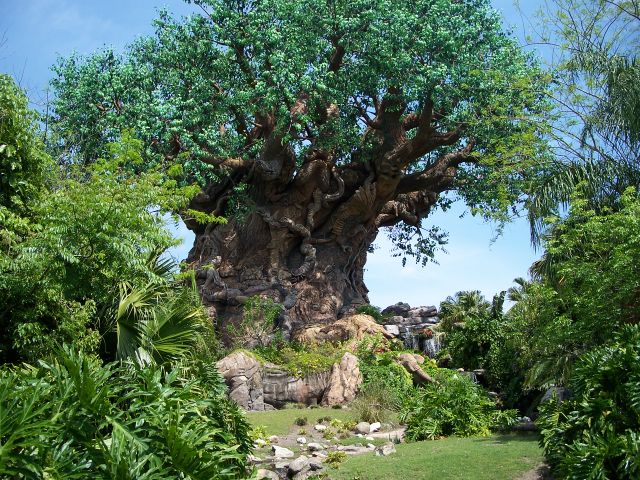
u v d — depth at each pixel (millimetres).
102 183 13555
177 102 30844
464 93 30094
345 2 30516
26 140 13016
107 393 6980
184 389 7945
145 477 6520
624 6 19891
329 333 30375
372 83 31719
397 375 24891
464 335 29000
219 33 31266
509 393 24594
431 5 30859
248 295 32719
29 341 11570
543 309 16562
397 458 15344
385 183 34000
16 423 5957
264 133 32969
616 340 11672
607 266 14703
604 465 9727
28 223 12969
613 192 17578
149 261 13281
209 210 34531
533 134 21047
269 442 18594
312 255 34250
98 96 32281
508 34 32281
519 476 12961
